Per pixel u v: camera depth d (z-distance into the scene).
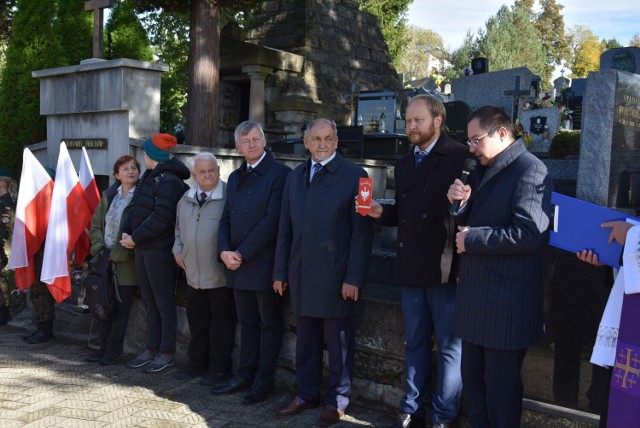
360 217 3.80
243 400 4.21
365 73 14.47
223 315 4.58
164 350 4.91
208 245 4.46
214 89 8.91
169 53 16.28
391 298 4.16
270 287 4.23
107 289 5.00
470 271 2.95
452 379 3.55
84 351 5.47
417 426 3.69
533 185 2.80
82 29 8.27
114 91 6.12
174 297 4.96
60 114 6.90
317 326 4.05
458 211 3.02
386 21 22.89
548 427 3.37
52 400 4.25
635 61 7.50
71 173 5.42
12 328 6.27
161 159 4.87
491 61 47.69
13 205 6.36
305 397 4.07
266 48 12.34
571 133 7.39
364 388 4.13
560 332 3.37
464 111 10.38
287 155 7.58
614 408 2.55
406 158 3.65
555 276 3.37
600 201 4.98
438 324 3.56
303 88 12.90
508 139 2.95
